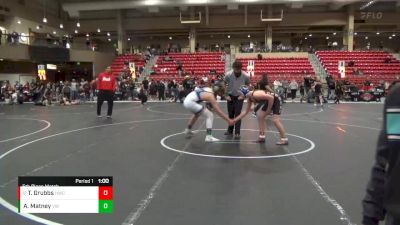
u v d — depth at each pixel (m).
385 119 1.69
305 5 35.03
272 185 4.94
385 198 1.67
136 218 3.83
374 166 1.80
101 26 39.09
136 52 37.41
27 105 21.20
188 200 4.37
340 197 4.45
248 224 3.66
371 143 8.16
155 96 25.77
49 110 17.44
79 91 23.94
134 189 4.79
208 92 8.36
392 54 32.66
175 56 34.16
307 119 13.20
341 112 16.11
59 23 38.75
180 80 28.78
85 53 32.09
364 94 23.97
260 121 8.11
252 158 6.57
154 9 33.59
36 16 34.53
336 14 35.44
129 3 32.31
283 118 13.52
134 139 8.68
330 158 6.59
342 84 24.92
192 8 35.84
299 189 4.77
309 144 8.00
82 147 7.69
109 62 34.31
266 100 7.85
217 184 4.99
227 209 4.07
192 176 5.39
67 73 36.06
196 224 3.67
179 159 6.50
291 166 5.99
